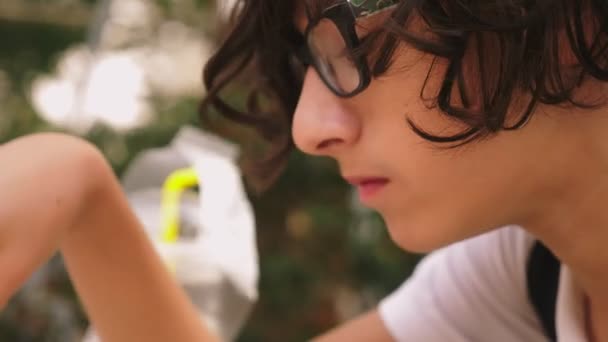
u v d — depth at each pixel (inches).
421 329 27.5
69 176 19.0
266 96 26.5
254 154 32.0
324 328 76.3
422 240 20.8
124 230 20.9
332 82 20.7
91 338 27.0
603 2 19.7
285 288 76.4
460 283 27.4
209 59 24.8
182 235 30.6
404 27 19.3
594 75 19.9
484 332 27.0
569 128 20.5
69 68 87.0
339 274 76.5
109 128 75.1
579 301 23.9
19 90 84.8
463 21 19.1
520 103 19.9
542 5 19.2
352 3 19.8
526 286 25.9
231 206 30.7
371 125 20.4
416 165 20.2
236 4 24.3
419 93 19.8
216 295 29.5
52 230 18.5
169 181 31.1
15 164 18.5
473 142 20.0
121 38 85.4
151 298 21.5
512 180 20.6
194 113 78.0
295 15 22.3
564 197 21.4
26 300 59.3
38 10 88.2
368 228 67.0
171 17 88.7
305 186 79.0
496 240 26.8
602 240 21.9
